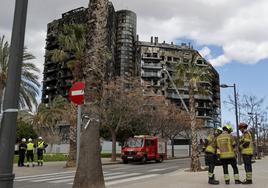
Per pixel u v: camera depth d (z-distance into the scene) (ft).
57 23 361.51
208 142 46.75
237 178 44.21
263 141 244.83
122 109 132.16
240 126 45.44
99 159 32.83
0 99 116.06
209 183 44.96
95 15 34.65
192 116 80.28
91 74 33.91
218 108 431.84
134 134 157.07
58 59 93.56
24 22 18.90
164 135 189.78
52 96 357.61
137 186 43.11
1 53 119.03
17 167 89.40
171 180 50.83
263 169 75.72
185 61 85.97
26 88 132.16
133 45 400.88
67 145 237.04
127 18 397.80
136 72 384.27
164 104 177.78
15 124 18.07
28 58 131.03
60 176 65.62
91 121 33.06
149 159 124.06
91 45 34.40
